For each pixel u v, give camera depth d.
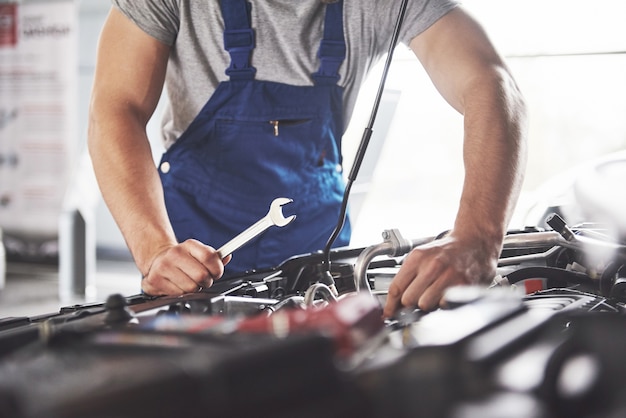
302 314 0.55
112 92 1.38
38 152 5.11
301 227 1.52
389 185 4.95
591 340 0.56
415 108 4.73
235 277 1.09
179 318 0.62
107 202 1.26
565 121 4.11
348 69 1.49
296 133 1.50
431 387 0.44
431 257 0.90
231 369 0.40
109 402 0.36
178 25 1.45
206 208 1.51
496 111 1.20
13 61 5.09
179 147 1.54
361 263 0.93
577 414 0.48
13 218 5.23
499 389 0.45
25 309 4.39
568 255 1.15
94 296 4.73
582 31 4.00
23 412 0.37
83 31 5.52
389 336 0.57
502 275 1.06
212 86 1.50
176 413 0.38
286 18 1.43
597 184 1.30
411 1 1.38
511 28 4.11
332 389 0.44
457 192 4.84
